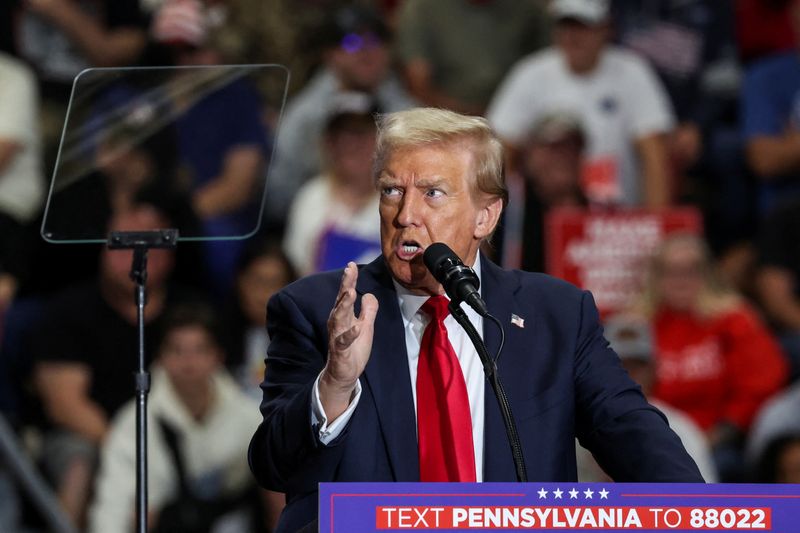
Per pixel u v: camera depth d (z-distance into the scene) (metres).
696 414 19.22
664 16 23.38
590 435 8.23
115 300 18.25
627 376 8.41
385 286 8.45
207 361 16.83
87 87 9.49
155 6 22.31
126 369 18.08
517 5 22.64
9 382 18.61
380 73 21.42
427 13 22.55
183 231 11.35
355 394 7.59
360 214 19.41
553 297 8.53
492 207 8.30
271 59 22.09
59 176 9.25
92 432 17.75
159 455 16.73
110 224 9.34
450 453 7.91
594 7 21.42
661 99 22.08
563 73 21.70
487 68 22.56
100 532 16.50
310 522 7.80
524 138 21.75
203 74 9.69
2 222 19.59
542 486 6.58
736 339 19.31
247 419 17.16
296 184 21.34
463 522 6.57
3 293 19.34
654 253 19.31
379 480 7.91
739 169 23.25
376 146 8.29
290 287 8.55
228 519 16.70
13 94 20.11
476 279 7.57
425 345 8.22
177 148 10.77
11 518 17.06
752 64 23.55
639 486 6.61
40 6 20.98
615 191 21.55
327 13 22.39
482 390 8.20
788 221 21.61
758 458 18.59
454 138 8.09
